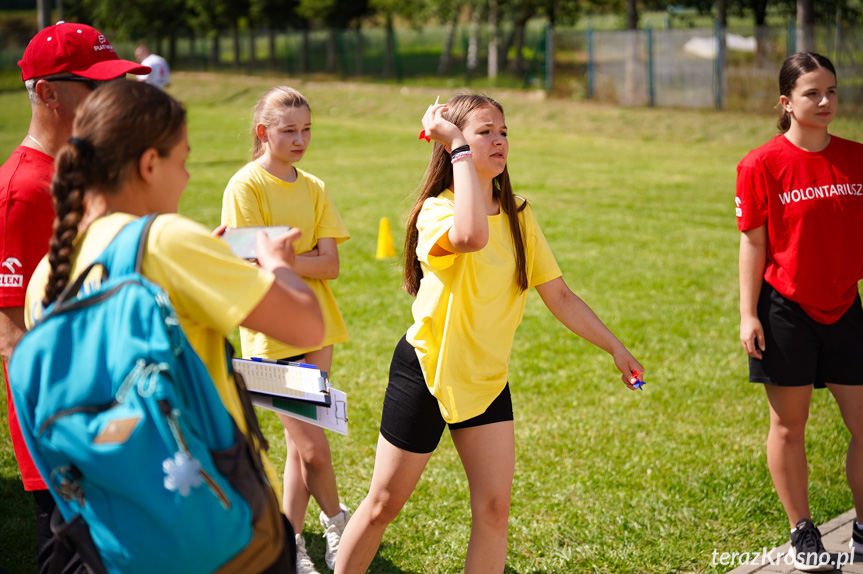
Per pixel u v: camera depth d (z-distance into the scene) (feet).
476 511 8.75
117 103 5.51
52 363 5.22
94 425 5.04
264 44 134.31
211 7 143.43
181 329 5.31
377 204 39.88
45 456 5.37
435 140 8.63
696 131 70.03
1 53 140.46
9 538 11.63
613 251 30.01
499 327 8.76
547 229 33.78
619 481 13.35
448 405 8.48
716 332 21.25
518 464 14.01
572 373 18.45
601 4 129.59
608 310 23.06
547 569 10.87
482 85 104.88
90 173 5.49
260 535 5.54
